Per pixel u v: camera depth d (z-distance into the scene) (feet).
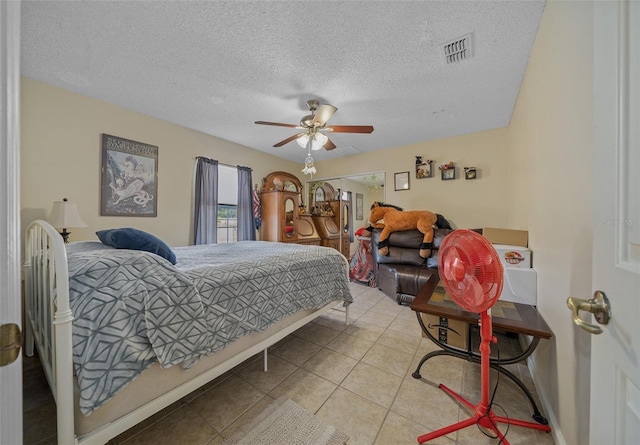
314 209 16.35
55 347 2.96
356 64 6.57
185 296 3.85
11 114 1.33
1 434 1.29
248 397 4.87
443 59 6.36
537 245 5.29
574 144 3.30
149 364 3.39
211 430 4.09
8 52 1.32
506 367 5.77
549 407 4.11
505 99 8.44
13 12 1.35
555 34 4.09
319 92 7.99
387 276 11.06
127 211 9.06
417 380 5.38
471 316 4.57
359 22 5.16
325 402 4.73
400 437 3.98
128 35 5.49
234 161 13.05
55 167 7.48
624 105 1.64
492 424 3.73
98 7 4.75
